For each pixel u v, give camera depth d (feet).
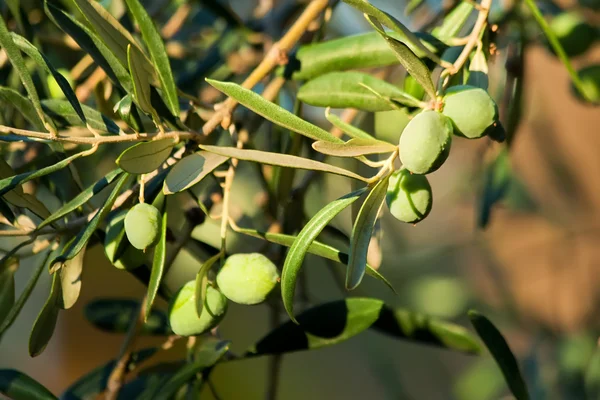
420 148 2.90
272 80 3.48
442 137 2.90
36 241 3.30
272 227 3.51
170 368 3.46
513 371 3.28
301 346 3.29
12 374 3.22
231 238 3.76
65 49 3.71
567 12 3.66
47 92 3.42
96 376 3.43
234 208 3.77
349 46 3.29
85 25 3.16
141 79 3.01
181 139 3.06
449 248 5.53
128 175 3.00
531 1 3.21
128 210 3.09
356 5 2.93
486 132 2.95
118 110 3.04
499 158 3.64
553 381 5.18
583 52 3.62
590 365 4.63
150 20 3.06
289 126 2.94
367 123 3.43
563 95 5.27
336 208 2.95
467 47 3.07
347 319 3.29
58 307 3.05
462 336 3.32
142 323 3.32
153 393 3.28
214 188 3.40
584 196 5.47
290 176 3.49
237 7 4.71
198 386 3.34
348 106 3.21
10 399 3.26
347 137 3.47
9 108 3.45
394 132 3.70
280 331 3.29
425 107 3.00
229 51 3.79
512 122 3.52
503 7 3.56
